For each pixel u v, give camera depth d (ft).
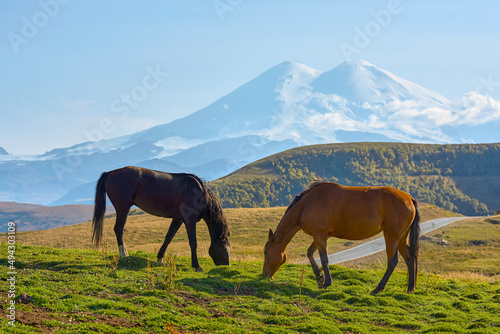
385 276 42.24
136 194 47.01
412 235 43.29
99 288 35.37
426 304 40.01
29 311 28.35
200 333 28.45
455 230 249.75
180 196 47.09
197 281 41.42
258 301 37.45
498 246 211.00
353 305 38.52
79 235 192.13
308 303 38.55
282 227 44.65
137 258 46.39
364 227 41.88
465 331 31.58
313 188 43.78
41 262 42.91
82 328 26.32
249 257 74.23
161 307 33.12
